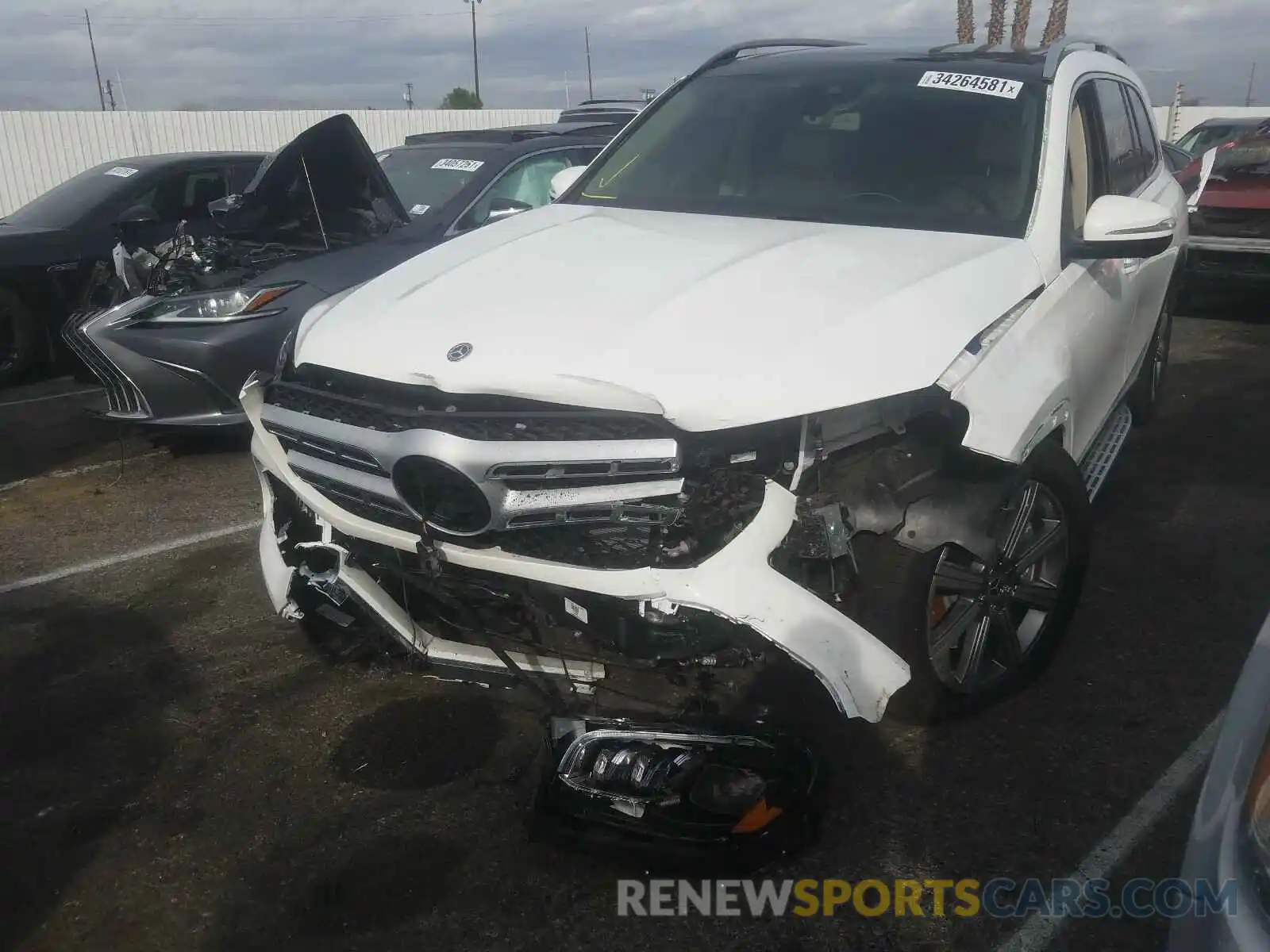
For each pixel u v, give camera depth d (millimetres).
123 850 2883
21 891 2742
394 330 2936
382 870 2791
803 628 2531
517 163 6957
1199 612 4102
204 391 5680
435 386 2736
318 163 5852
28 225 8203
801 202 3842
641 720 2725
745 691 2705
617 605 2584
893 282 2994
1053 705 3461
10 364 7969
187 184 8711
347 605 3096
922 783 3070
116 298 6391
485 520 2611
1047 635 3426
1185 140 17375
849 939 2557
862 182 3834
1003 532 3086
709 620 2545
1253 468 5672
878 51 4566
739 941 2555
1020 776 3105
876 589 2807
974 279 3119
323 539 3029
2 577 4574
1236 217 9109
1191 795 3029
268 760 3260
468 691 3590
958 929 2582
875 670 2602
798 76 4406
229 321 5641
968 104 3996
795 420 2637
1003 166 3738
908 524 2803
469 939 2564
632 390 2553
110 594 4391
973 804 2992
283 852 2865
